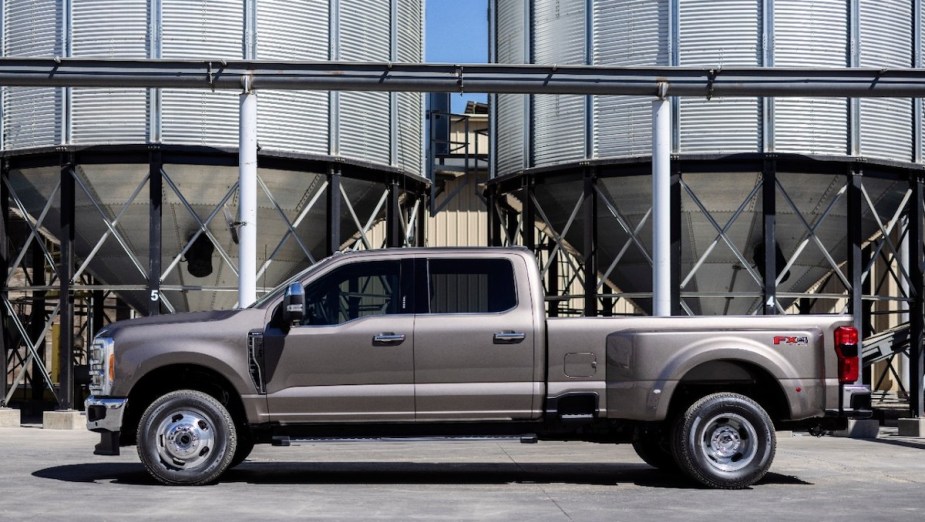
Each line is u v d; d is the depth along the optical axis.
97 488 10.50
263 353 10.77
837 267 21.84
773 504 9.59
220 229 22.02
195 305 22.75
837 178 21.94
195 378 11.27
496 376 10.81
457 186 33.34
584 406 10.79
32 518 8.52
